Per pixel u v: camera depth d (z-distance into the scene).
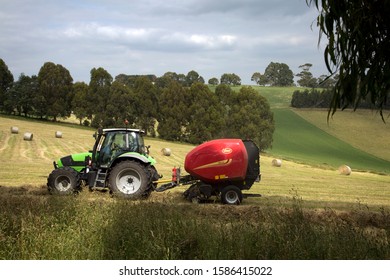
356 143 82.94
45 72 82.88
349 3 3.94
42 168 23.41
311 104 106.75
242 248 5.13
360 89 3.96
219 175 12.60
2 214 6.61
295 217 7.11
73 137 51.72
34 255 4.98
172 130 77.38
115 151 13.03
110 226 5.84
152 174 13.19
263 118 76.94
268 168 39.25
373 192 20.12
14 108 82.62
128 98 79.94
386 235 6.79
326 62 4.00
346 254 5.05
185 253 5.20
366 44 3.96
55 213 6.97
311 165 45.59
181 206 11.12
